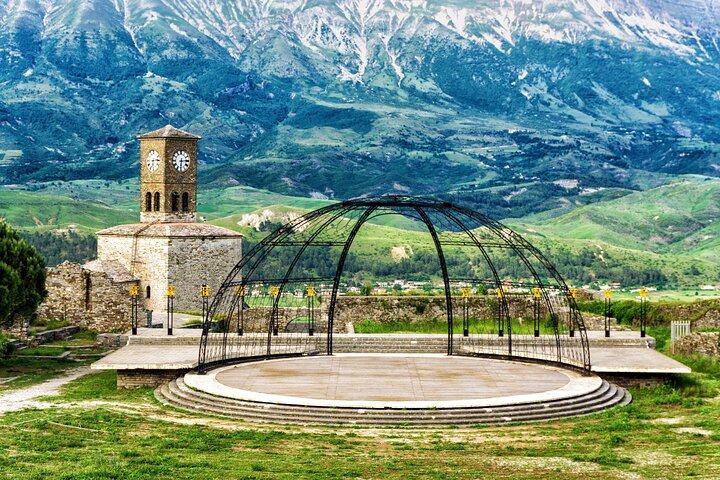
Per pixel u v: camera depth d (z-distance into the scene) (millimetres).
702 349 65000
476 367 59625
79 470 34562
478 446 40750
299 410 47219
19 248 73750
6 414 47875
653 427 44875
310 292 70500
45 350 75625
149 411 48719
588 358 56719
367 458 38344
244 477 34312
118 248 100312
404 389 51938
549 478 34656
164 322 84250
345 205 59375
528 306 81750
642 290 67125
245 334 71250
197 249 99625
